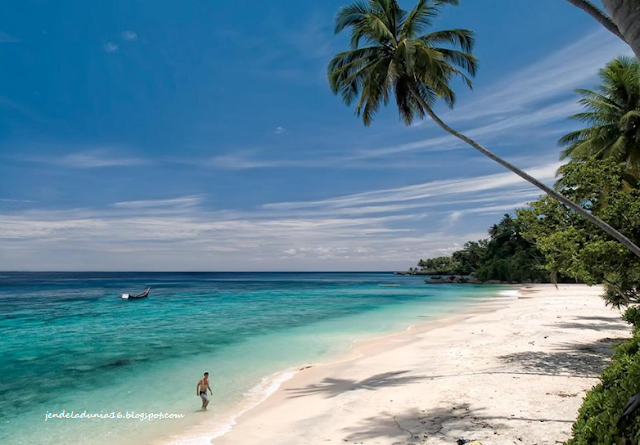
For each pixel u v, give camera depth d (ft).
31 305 171.63
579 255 37.86
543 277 301.02
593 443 16.88
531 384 40.19
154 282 472.85
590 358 50.75
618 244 36.22
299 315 128.77
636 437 14.85
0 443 34.24
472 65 50.52
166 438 34.55
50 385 52.24
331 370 55.98
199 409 42.01
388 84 45.50
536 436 27.66
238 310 145.89
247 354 69.05
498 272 331.98
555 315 99.91
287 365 60.70
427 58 43.68
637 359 20.02
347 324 106.11
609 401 17.80
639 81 77.30
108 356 69.21
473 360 54.29
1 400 46.14
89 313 138.92
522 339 67.67
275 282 483.51
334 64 51.31
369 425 33.37
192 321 114.83
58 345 79.82
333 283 445.37
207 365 61.57
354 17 49.65
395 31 48.32
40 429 37.27
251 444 32.22
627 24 7.38
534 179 33.65
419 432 30.45
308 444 30.86
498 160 36.11
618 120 79.66
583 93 85.66
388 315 127.13
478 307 147.54
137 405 43.80
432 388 41.86
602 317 94.94
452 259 517.55
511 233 335.88
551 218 45.44
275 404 42.47
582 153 81.20
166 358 66.95
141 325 107.14
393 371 52.44
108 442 34.24
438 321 109.50
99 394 48.08
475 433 28.99
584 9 12.09
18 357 69.36
